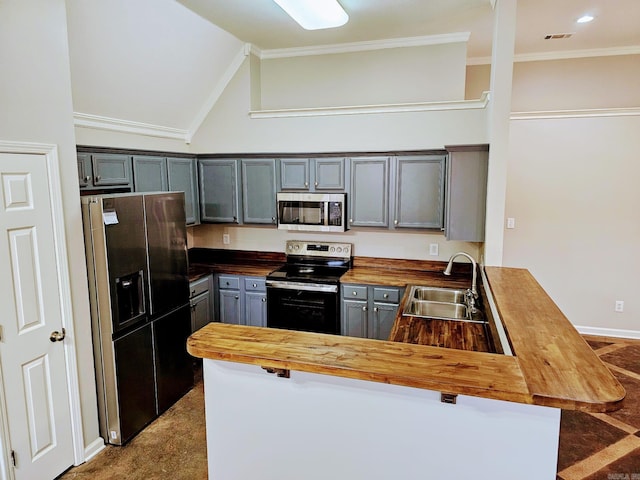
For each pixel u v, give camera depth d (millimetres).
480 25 3805
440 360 1680
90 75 3086
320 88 4484
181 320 3520
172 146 4473
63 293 2574
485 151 3449
